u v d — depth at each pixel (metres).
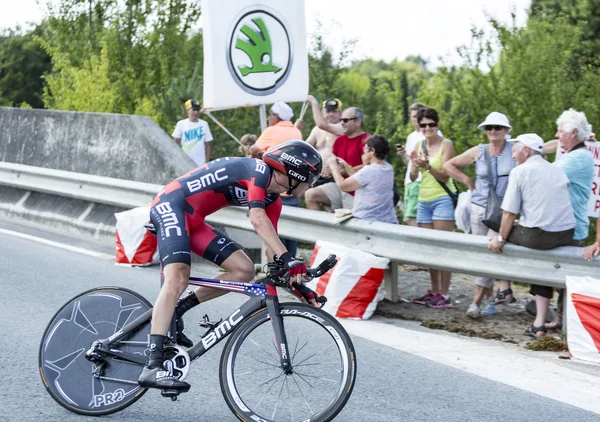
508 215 6.03
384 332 6.19
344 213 7.10
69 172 9.77
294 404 4.27
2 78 27.83
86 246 8.95
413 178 7.82
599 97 9.83
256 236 8.73
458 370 5.32
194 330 5.91
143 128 9.35
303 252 9.15
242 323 4.23
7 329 5.77
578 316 5.57
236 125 12.77
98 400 4.37
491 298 6.96
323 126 8.39
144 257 8.02
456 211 7.22
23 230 9.77
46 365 4.44
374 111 11.82
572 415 4.60
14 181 10.53
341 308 6.55
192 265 8.28
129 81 16.36
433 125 7.33
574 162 6.23
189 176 4.35
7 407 4.39
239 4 8.45
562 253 5.89
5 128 11.23
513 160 6.72
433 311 6.93
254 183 4.19
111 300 4.50
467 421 4.45
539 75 9.78
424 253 6.60
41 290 6.91
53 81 16.53
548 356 5.72
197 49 17.77
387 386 4.96
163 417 4.36
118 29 17.17
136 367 4.37
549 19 10.68
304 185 4.27
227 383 4.21
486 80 9.97
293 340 4.30
